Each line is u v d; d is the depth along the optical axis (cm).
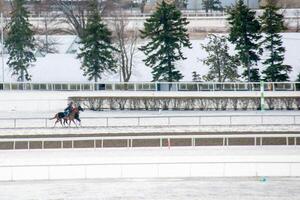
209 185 4709
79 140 5544
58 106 7762
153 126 6188
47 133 5981
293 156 4978
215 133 5891
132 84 8069
